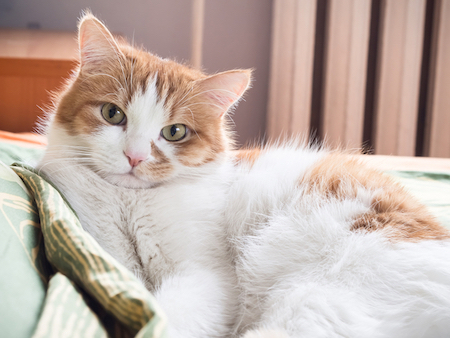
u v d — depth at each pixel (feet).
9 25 3.84
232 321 1.36
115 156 1.43
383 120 3.90
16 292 1.03
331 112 3.84
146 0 3.96
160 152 1.47
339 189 1.51
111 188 1.44
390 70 3.84
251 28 4.12
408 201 1.48
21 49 3.10
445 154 3.95
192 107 1.52
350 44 3.74
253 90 4.18
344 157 1.72
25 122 3.06
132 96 1.45
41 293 1.06
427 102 4.04
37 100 3.03
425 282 1.24
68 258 1.11
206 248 1.45
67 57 2.99
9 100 3.01
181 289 1.33
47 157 1.47
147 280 1.42
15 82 2.99
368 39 3.81
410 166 2.36
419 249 1.30
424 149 4.07
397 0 3.75
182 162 1.50
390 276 1.26
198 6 3.92
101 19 3.94
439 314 1.19
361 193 1.48
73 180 1.41
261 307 1.38
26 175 1.31
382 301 1.24
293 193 1.54
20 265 1.08
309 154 1.74
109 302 1.06
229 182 1.61
